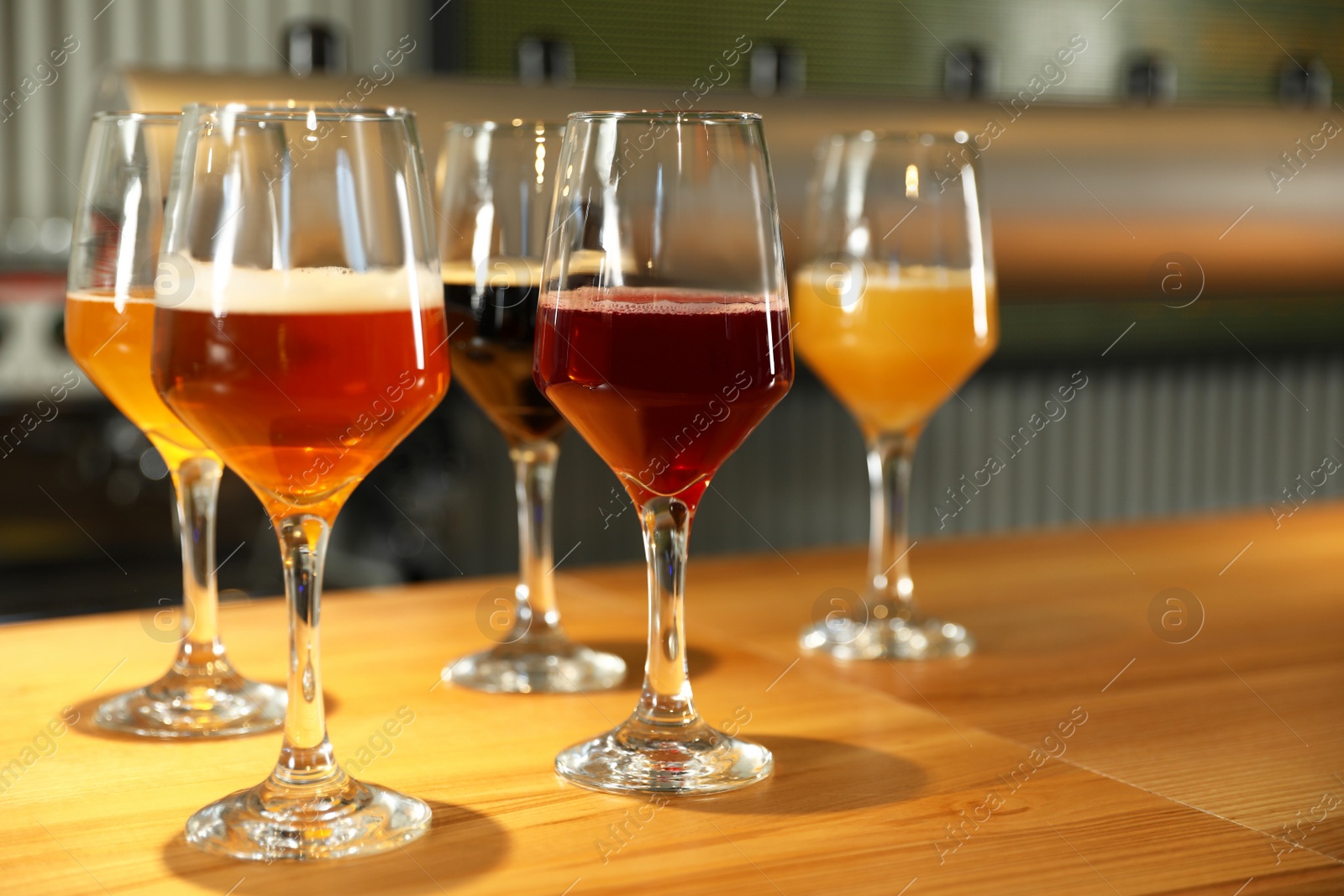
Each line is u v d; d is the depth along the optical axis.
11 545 1.66
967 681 0.63
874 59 2.64
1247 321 2.91
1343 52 3.02
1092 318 2.79
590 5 2.46
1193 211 1.64
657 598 0.53
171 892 0.40
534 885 0.41
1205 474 2.87
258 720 0.57
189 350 0.43
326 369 0.43
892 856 0.43
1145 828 0.46
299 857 0.42
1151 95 1.97
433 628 0.72
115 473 1.70
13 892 0.40
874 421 0.74
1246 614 0.74
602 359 0.48
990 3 2.73
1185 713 0.58
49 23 2.14
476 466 2.07
